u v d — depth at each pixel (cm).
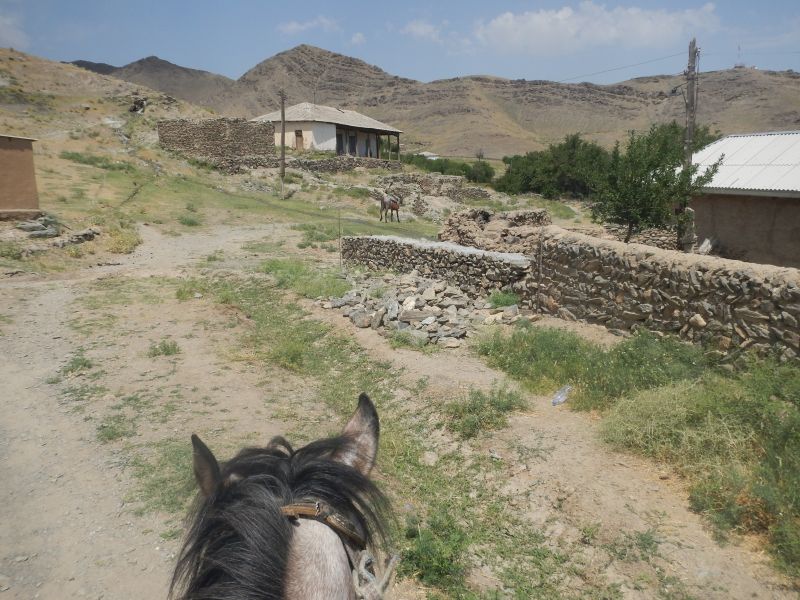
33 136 4169
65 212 2358
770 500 446
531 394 754
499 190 5794
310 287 1384
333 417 752
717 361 712
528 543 485
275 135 5378
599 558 452
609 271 923
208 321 1195
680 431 561
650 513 485
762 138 1579
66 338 1076
